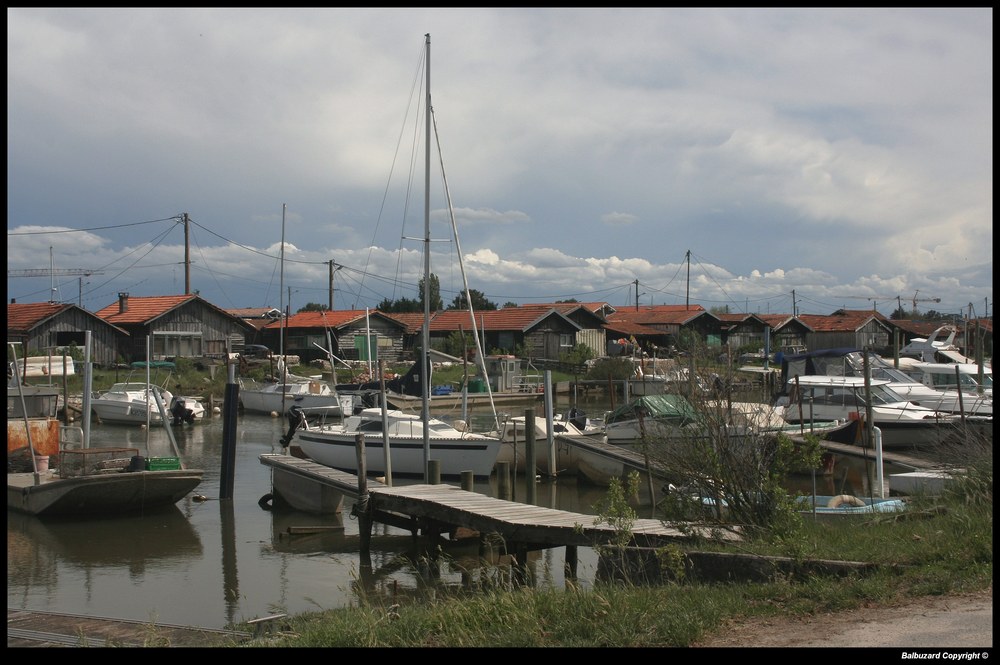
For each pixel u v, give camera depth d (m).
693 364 10.70
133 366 47.97
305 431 24.94
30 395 20.55
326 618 8.83
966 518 8.97
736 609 7.00
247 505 19.81
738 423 10.09
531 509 13.79
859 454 20.31
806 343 69.88
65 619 9.73
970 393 30.00
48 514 17.75
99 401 36.50
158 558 15.05
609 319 74.19
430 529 15.09
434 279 79.25
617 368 48.59
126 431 34.09
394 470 23.09
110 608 12.02
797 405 27.59
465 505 14.08
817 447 9.88
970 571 7.38
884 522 10.04
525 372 53.94
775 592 7.41
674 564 8.48
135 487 17.89
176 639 8.71
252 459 26.98
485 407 42.62
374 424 23.73
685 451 10.27
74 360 45.03
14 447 19.69
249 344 61.41
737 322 70.81
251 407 41.47
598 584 8.80
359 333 60.09
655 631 6.48
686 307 79.56
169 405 36.81
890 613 6.61
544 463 23.89
